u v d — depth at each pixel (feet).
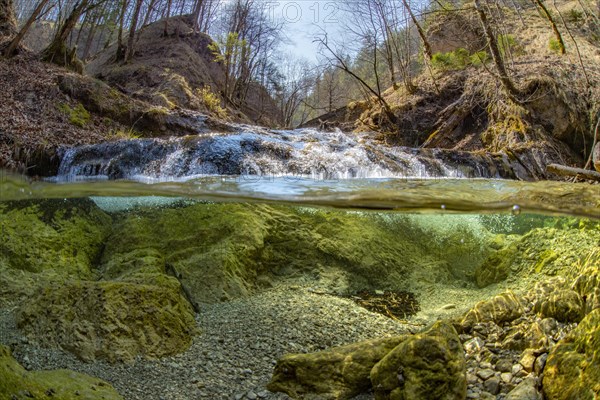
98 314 5.16
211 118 17.34
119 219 7.98
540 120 16.03
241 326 5.83
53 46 17.87
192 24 34.96
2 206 7.28
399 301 7.06
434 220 8.31
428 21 23.98
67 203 7.79
